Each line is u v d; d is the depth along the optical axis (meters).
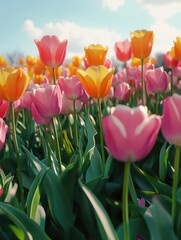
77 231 0.42
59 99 0.50
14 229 0.36
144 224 0.36
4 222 0.37
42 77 1.42
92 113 1.02
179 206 0.34
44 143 0.68
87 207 0.43
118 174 0.59
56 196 0.44
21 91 0.44
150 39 0.75
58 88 0.50
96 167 0.55
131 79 1.28
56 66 0.62
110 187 0.53
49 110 0.50
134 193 0.43
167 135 0.29
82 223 0.47
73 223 0.44
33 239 0.34
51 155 0.58
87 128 0.56
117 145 0.25
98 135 0.73
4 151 0.75
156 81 0.79
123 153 0.25
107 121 0.24
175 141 0.29
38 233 0.34
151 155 0.65
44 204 0.50
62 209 0.44
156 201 0.29
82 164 0.53
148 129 0.24
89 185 0.48
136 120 0.24
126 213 0.28
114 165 0.59
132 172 0.56
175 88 1.47
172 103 0.28
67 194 0.45
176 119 0.28
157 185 0.49
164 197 0.39
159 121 0.25
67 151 0.67
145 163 0.63
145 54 0.77
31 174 0.58
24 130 0.91
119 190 0.53
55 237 0.44
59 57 0.62
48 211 0.47
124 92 1.00
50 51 0.61
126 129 0.24
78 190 0.47
